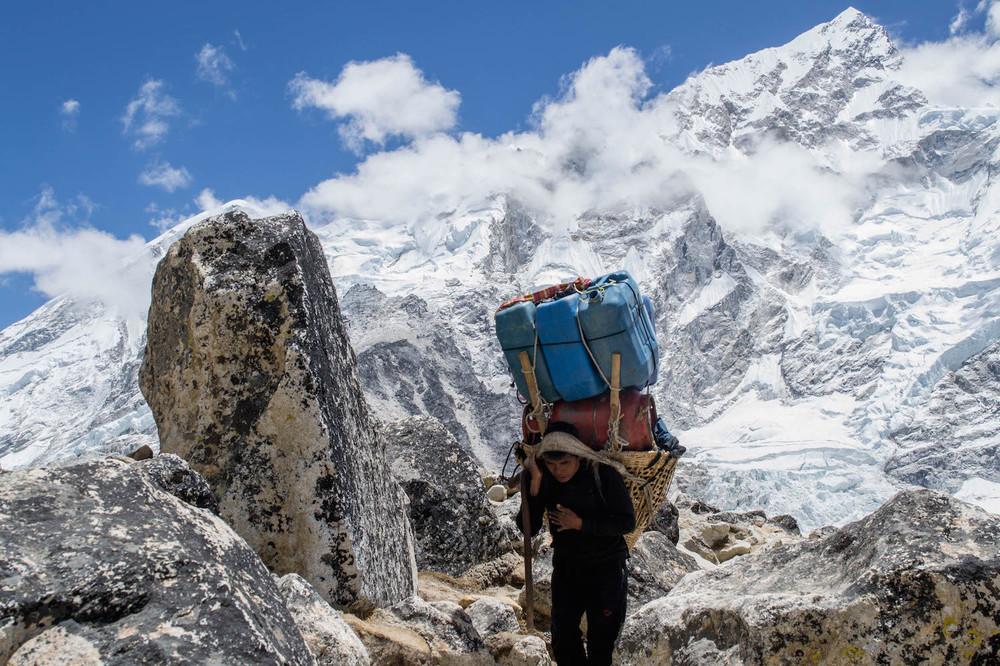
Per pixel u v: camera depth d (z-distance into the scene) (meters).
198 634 3.68
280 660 3.77
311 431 7.08
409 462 10.88
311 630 5.29
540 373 6.31
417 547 10.45
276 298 7.41
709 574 6.66
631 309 6.27
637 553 10.22
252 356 7.34
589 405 6.31
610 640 6.34
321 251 8.38
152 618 3.69
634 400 6.39
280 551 6.95
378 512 7.82
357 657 5.34
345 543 6.95
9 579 3.63
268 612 4.17
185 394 7.49
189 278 7.70
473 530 10.79
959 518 5.37
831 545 6.10
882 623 4.95
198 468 7.19
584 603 6.42
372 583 7.20
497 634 7.30
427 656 6.38
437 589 9.60
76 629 3.60
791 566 6.22
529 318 6.28
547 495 6.33
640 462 6.32
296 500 6.98
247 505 7.00
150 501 4.32
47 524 3.93
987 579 4.90
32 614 3.57
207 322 7.38
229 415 7.23
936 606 4.90
